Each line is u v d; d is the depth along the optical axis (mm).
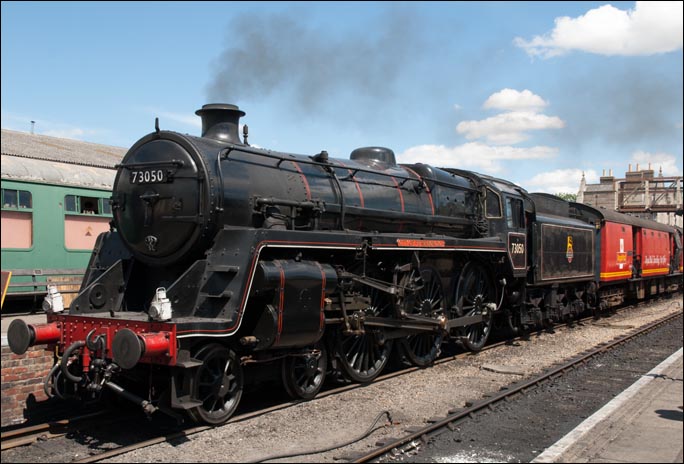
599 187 35875
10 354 7664
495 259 11797
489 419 6848
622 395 7773
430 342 10375
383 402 7570
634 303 22641
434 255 10227
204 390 6551
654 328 15148
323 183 8508
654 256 22766
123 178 7527
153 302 5875
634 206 32312
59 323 6703
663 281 25188
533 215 13312
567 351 11617
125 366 5559
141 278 7754
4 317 11898
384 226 9422
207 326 6129
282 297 6887
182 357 5961
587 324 16375
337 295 8039
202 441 5961
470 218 11625
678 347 12148
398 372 9336
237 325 6430
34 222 13008
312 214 7941
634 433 6070
